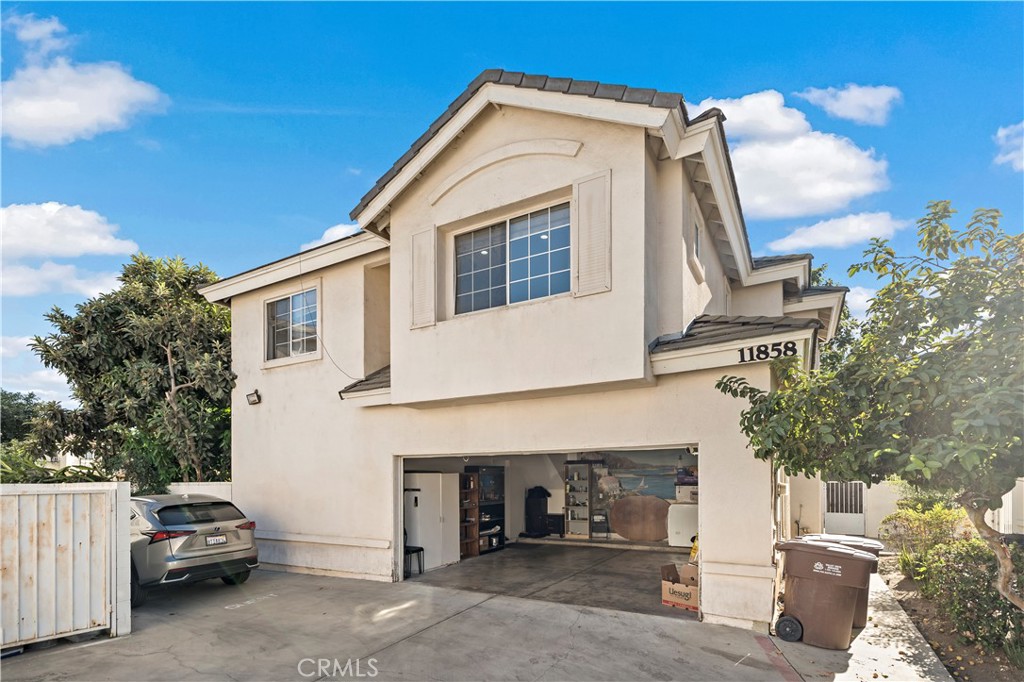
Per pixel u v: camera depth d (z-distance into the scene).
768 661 5.41
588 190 6.95
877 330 5.27
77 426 13.41
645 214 6.63
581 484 13.38
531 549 12.15
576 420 7.47
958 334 4.79
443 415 8.67
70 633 6.12
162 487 12.94
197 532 7.89
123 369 13.08
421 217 8.38
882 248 5.35
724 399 6.55
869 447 4.55
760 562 6.25
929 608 7.15
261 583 9.07
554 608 7.29
